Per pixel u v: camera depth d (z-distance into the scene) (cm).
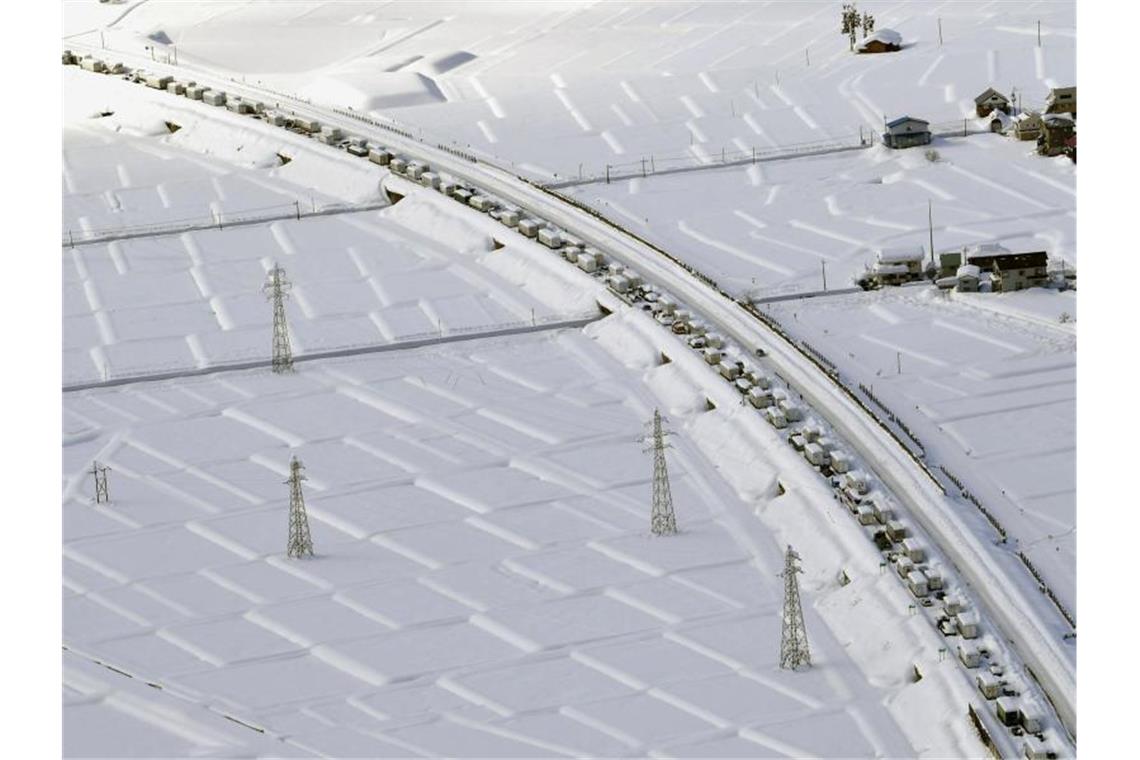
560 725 7625
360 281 11900
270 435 10100
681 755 7394
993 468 9225
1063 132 12988
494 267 12031
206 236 12662
